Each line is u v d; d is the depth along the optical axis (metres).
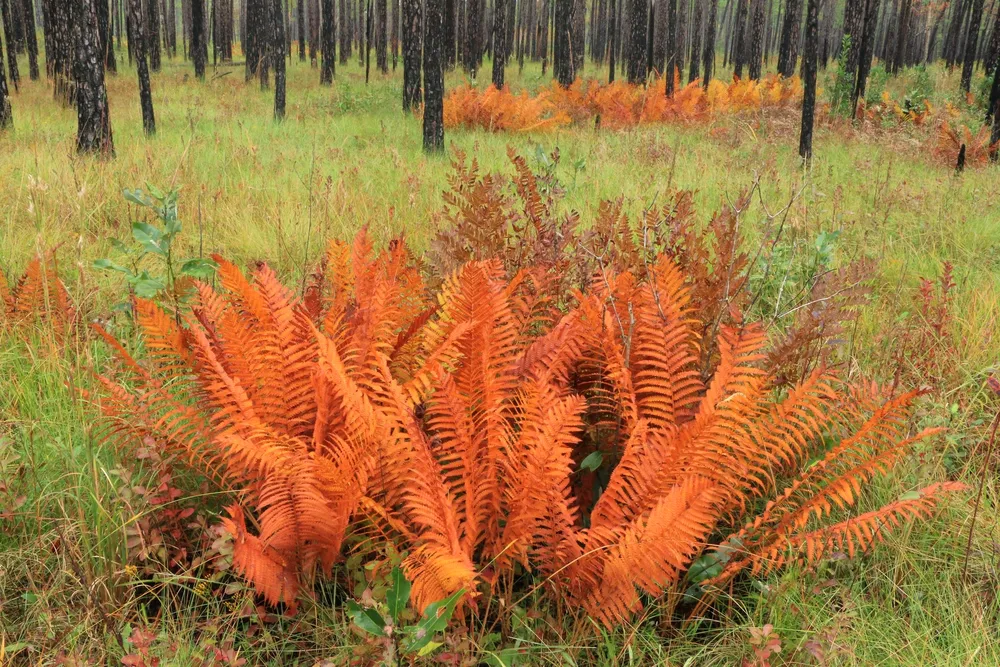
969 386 3.65
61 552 2.40
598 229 3.81
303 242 5.46
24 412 3.06
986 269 5.55
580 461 2.87
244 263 5.23
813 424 2.46
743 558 2.50
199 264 3.35
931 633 2.35
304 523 2.26
